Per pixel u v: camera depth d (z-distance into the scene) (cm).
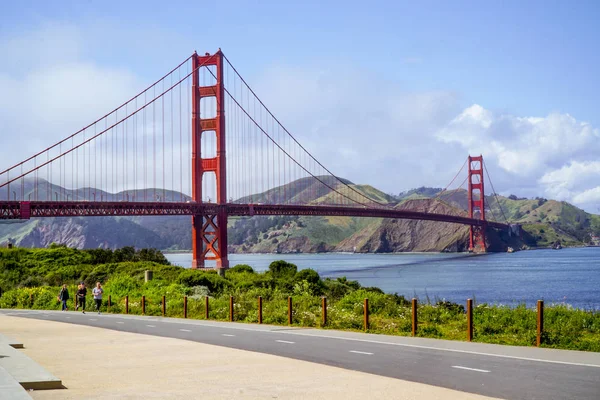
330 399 1202
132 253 8850
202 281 5125
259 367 1588
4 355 1667
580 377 1378
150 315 3753
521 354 1708
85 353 1909
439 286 10450
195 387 1333
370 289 5766
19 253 8325
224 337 2308
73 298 5294
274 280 5388
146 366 1631
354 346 1950
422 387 1300
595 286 10294
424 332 2238
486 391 1252
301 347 1956
